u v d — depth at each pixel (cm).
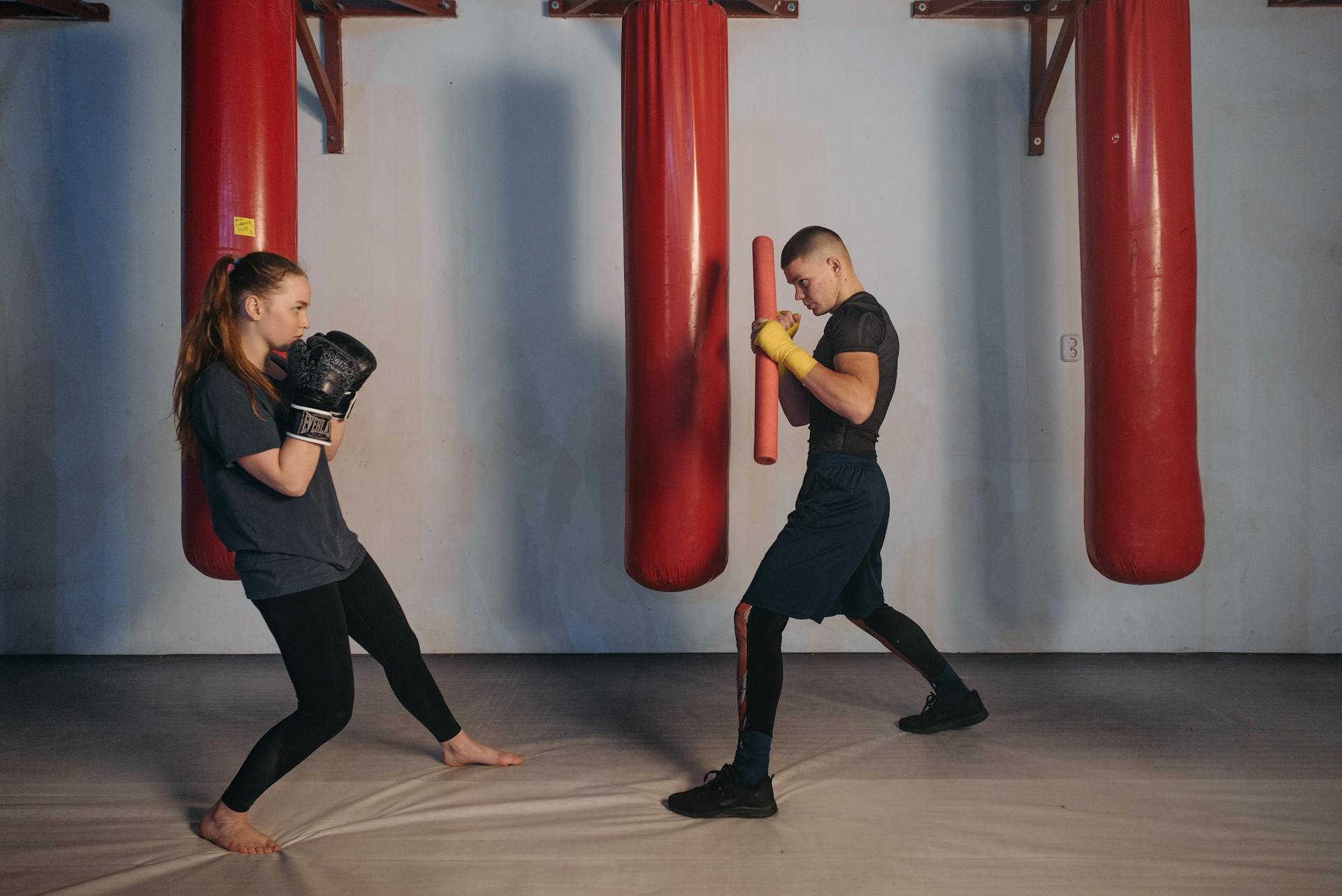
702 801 205
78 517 346
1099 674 319
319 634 189
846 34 345
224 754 248
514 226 347
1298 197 340
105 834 200
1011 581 348
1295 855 185
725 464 258
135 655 348
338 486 349
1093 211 260
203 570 255
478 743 239
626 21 259
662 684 311
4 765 240
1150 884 174
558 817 207
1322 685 305
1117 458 255
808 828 200
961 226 346
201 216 248
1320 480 342
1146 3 250
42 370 344
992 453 347
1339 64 339
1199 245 342
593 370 348
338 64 343
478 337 348
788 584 212
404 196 346
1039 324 346
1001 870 180
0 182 342
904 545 348
